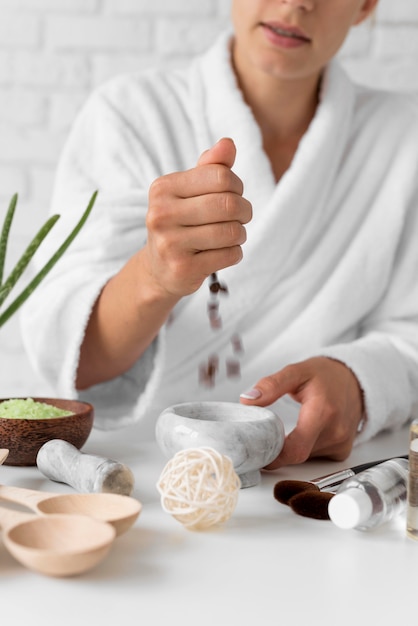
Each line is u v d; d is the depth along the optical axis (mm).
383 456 870
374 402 908
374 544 601
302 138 1182
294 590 516
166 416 720
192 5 1811
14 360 1880
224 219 769
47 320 1001
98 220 1097
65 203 1156
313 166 1157
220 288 918
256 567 549
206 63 1217
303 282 1173
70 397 1021
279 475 775
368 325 1239
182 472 601
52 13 1816
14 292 1828
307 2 1049
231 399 1165
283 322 1171
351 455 872
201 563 552
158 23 1818
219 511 604
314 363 869
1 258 867
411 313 1219
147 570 537
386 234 1199
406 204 1215
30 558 500
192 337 1139
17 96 1839
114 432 981
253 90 1185
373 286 1192
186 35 1818
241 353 1163
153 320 957
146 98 1212
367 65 1817
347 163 1219
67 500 607
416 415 1067
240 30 1115
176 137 1203
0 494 623
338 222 1197
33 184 1860
